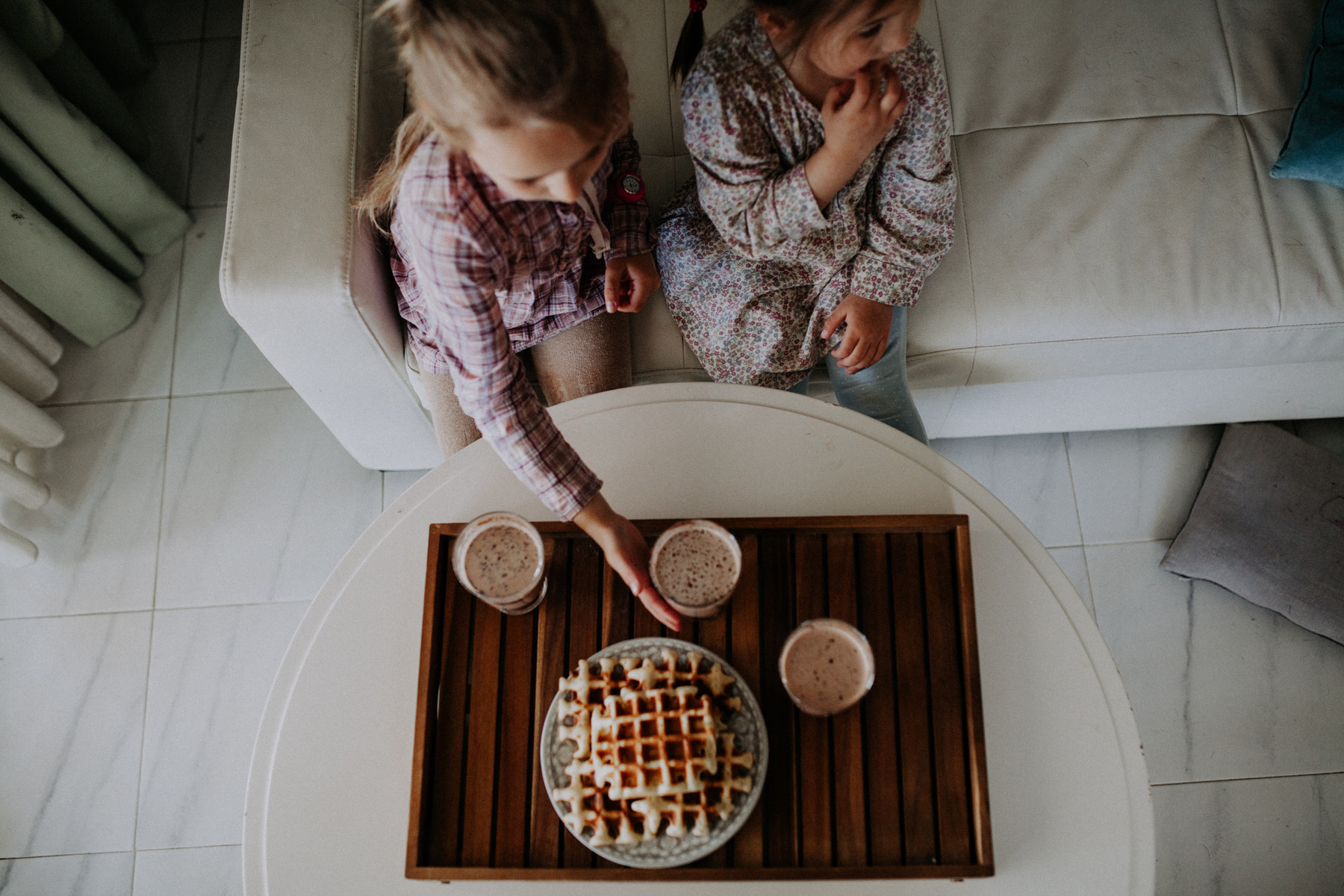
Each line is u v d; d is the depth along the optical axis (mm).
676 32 1317
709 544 852
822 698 808
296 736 879
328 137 1007
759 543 912
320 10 1048
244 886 837
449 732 858
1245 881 1351
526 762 848
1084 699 878
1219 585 1503
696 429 983
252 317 993
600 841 773
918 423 1214
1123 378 1373
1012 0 1322
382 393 1221
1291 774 1401
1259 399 1439
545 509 954
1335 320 1190
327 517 1589
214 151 1775
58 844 1397
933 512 947
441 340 926
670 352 1235
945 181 1038
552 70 573
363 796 861
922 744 845
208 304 1701
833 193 967
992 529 937
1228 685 1454
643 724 785
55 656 1496
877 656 874
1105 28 1302
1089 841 836
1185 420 1498
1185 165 1234
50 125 1340
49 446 1558
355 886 834
